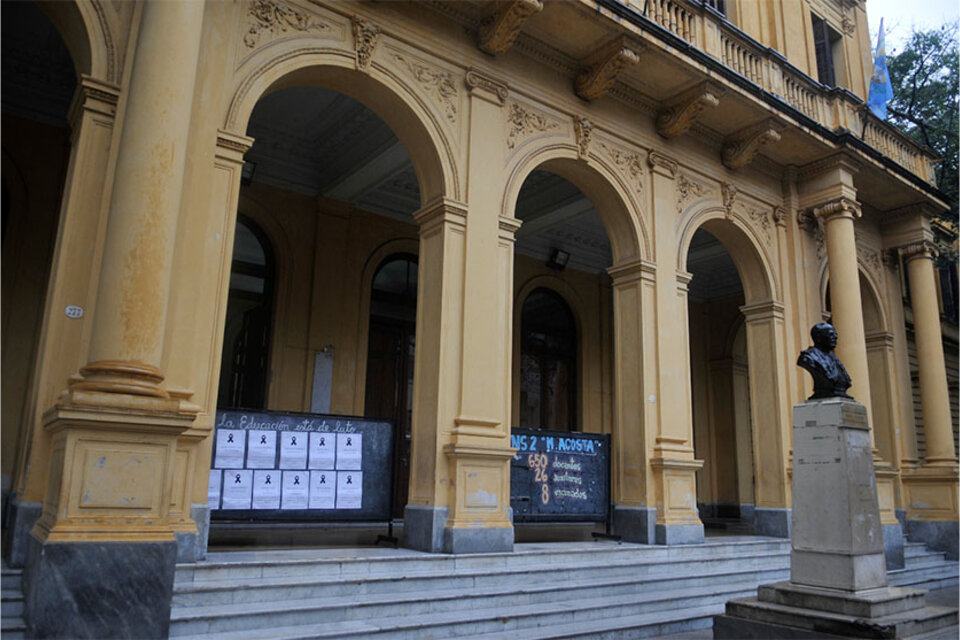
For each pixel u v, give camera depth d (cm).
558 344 1458
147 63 579
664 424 964
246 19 711
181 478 593
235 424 697
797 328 1197
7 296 832
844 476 595
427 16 840
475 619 585
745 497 1609
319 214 1116
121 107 619
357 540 830
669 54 942
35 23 826
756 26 1311
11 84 866
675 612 708
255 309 1064
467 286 807
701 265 1625
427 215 832
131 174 555
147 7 598
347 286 1127
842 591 576
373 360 1170
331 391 1079
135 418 499
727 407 1658
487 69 880
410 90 811
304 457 730
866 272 1397
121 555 475
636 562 816
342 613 555
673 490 945
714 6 1279
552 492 887
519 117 909
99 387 502
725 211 1141
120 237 543
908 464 1365
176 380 608
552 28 902
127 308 530
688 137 1109
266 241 1091
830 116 1271
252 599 547
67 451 482
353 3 780
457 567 691
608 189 998
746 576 882
